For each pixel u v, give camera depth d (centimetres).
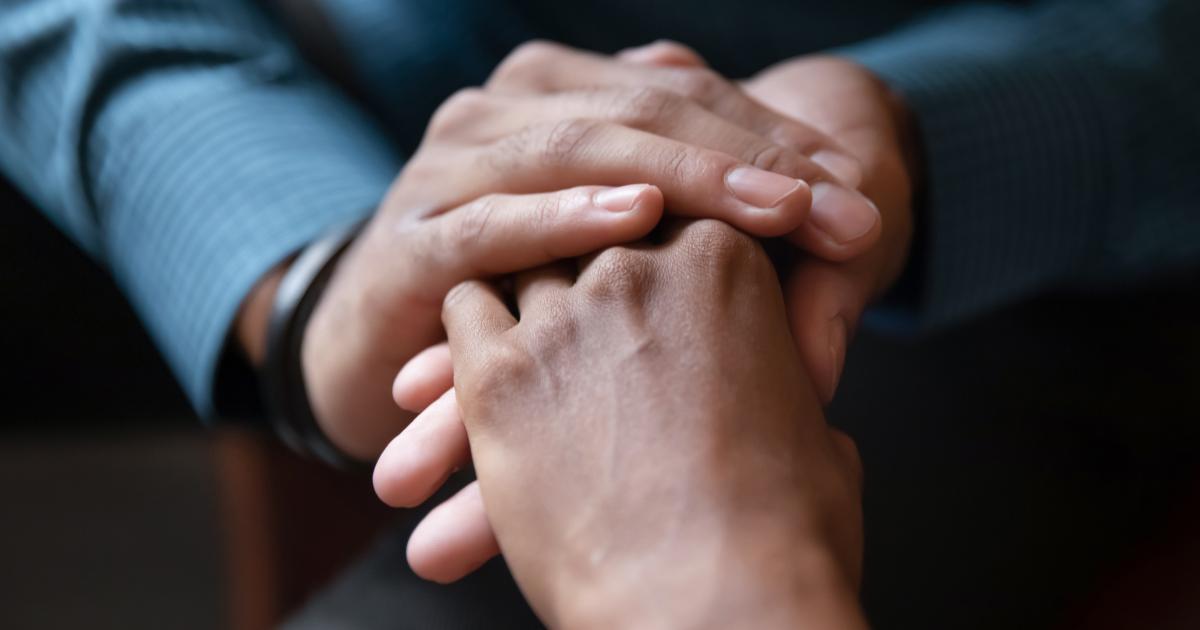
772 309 53
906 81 64
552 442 51
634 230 54
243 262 65
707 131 57
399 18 80
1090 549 67
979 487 69
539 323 54
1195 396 72
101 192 70
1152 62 69
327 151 69
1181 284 73
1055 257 69
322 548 90
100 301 101
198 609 115
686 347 52
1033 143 66
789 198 54
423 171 61
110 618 114
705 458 50
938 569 66
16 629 112
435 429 54
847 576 49
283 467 89
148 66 70
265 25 75
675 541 49
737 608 47
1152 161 69
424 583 67
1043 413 71
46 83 71
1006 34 71
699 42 79
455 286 57
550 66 63
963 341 74
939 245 64
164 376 108
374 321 60
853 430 70
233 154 68
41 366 103
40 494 128
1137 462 70
